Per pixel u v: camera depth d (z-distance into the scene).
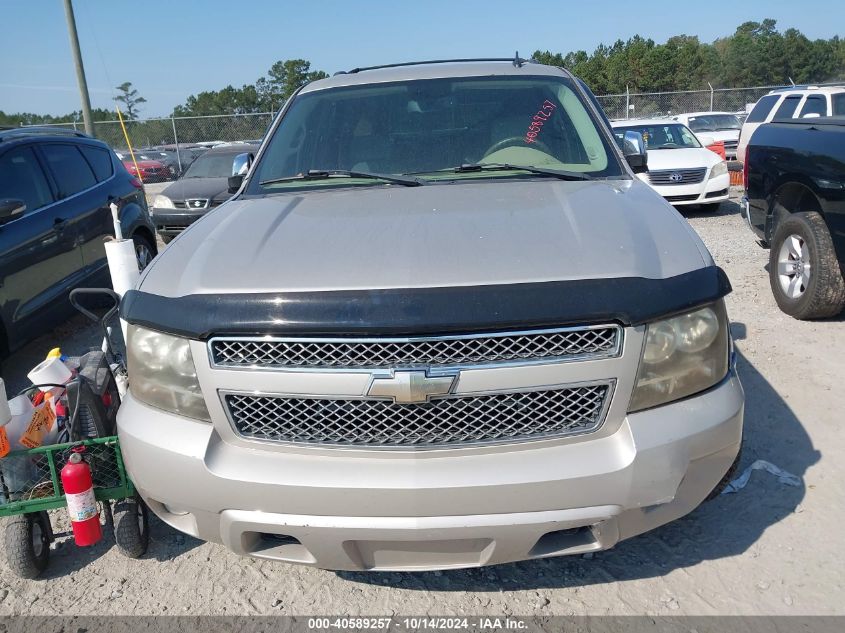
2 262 4.99
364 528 2.15
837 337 5.02
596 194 2.88
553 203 2.76
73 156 6.38
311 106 3.80
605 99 26.50
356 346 2.11
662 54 68.38
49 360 3.13
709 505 3.11
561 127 3.50
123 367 3.40
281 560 2.34
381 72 4.02
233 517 2.23
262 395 2.18
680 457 2.19
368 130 3.58
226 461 2.22
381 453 2.17
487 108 3.61
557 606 2.58
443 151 3.43
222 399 2.22
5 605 2.75
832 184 4.78
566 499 2.13
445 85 3.75
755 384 4.29
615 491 2.14
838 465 3.36
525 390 2.12
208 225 2.86
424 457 2.16
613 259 2.25
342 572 2.84
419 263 2.26
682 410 2.23
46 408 2.99
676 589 2.63
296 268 2.30
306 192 3.25
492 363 2.10
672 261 2.31
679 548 2.85
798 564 2.71
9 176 5.40
